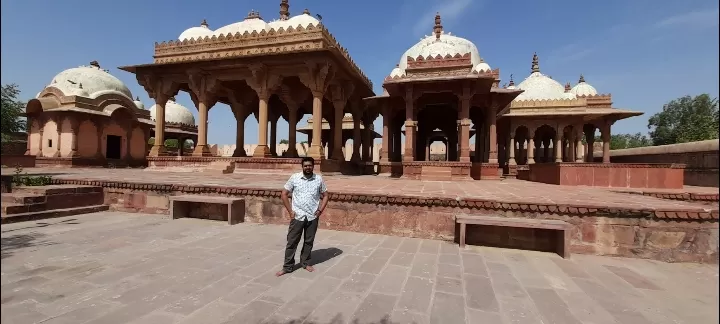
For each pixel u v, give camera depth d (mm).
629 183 9117
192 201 6160
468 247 4668
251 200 6148
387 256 4180
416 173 10859
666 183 8922
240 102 16156
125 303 2738
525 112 16688
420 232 5148
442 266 3838
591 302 2953
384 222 5320
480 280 3418
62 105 17938
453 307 2781
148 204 6879
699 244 4203
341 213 5547
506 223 4441
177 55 13398
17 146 19688
